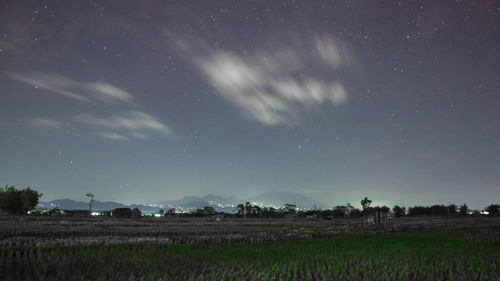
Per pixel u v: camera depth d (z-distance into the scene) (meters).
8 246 18.50
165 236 27.47
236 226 47.75
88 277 11.16
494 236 30.17
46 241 21.09
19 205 83.25
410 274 12.71
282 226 48.94
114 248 18.83
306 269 13.19
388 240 25.88
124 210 83.75
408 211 138.00
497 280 11.98
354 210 125.88
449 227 46.75
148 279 11.06
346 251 18.80
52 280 10.62
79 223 45.25
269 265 13.83
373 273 12.62
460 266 14.35
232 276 11.79
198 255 16.34
